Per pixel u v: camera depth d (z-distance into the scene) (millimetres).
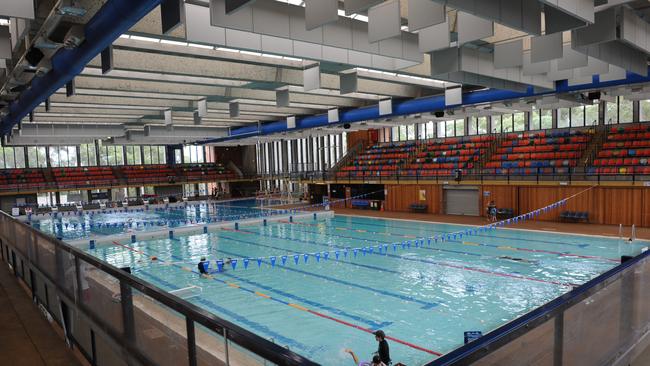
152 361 2643
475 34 6723
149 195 37094
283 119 24031
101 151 37125
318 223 21078
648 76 11211
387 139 30500
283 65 10875
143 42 9062
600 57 8648
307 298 9422
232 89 15578
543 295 9086
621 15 7211
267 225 20922
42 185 31391
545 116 23000
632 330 3074
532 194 19422
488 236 15953
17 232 7344
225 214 25984
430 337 7184
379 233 17531
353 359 6480
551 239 14922
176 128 26141
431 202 23234
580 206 18031
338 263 12500
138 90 13664
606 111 20938
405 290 9734
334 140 33844
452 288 9758
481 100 14617
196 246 15992
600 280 2645
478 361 1698
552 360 2209
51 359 3969
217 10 5969
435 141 27578
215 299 9531
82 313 3787
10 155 33250
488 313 8172
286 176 36094
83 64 7707
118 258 14148
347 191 28469
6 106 13625
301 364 1438
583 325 2494
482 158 22953
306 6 5609
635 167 17062
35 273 5922
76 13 5441
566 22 5965
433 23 5680
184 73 11062
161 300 2311
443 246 14422
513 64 8602
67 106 16328
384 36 6266
